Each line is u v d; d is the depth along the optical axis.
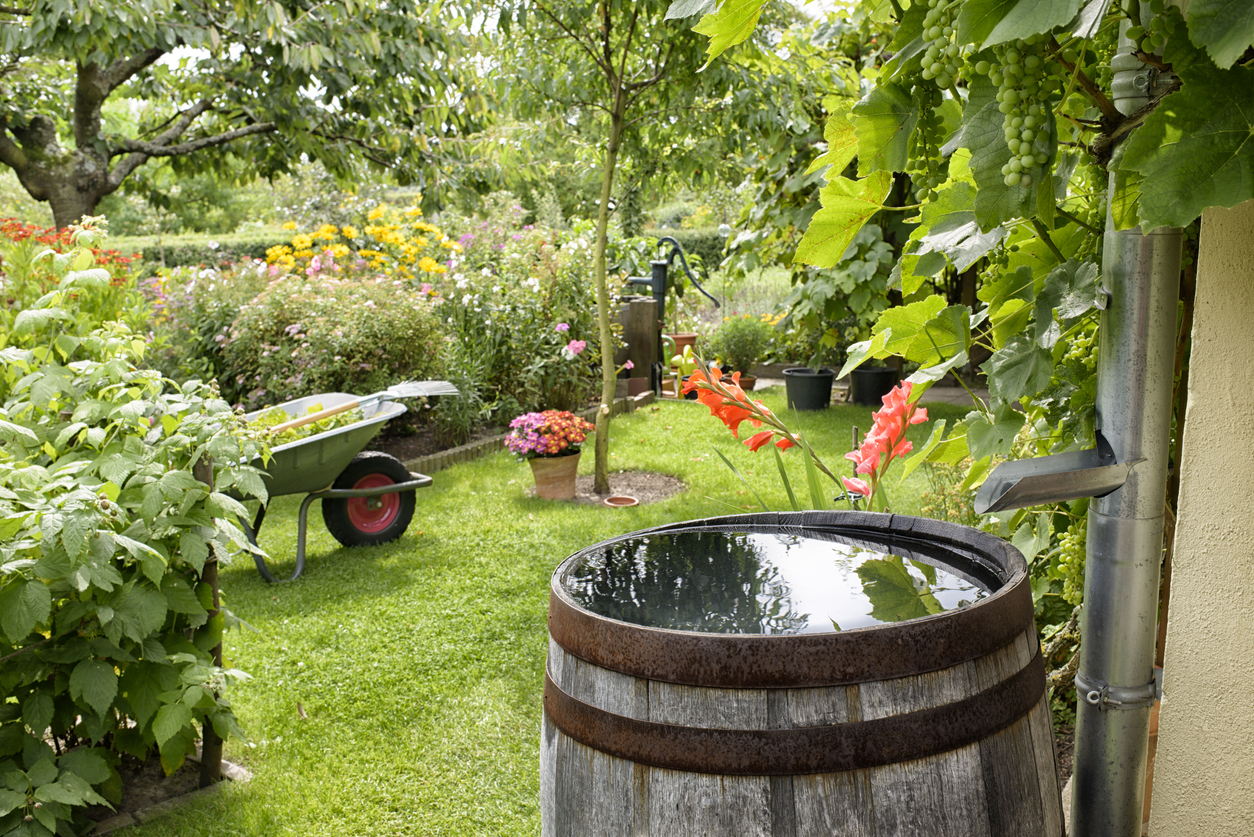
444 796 2.26
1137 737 1.03
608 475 5.57
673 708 1.01
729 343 9.23
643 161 5.52
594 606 1.18
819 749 0.96
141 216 20.80
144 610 2.10
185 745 2.20
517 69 4.95
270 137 7.69
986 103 0.81
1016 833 1.02
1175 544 1.08
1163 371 0.96
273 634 3.24
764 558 1.38
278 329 6.18
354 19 6.48
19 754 2.14
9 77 6.99
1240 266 0.98
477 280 7.07
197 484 2.25
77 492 1.96
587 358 7.34
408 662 2.97
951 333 1.20
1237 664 1.03
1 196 15.80
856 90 5.07
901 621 1.03
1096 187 1.14
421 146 7.49
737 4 0.90
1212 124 0.68
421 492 5.20
